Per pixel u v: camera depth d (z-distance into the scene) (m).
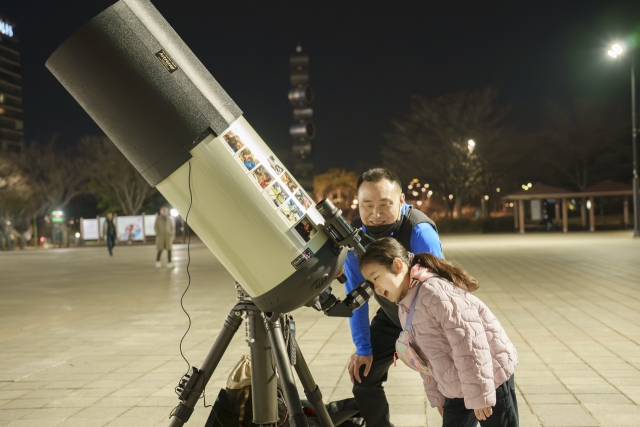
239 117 2.58
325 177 71.69
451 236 42.78
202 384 2.89
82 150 59.25
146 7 2.51
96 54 2.41
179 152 2.44
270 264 2.49
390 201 3.22
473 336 2.67
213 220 2.50
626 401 4.47
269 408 2.94
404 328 2.84
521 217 45.38
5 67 100.56
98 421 4.38
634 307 8.81
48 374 5.81
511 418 2.84
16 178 52.41
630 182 57.62
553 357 5.90
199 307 10.32
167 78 2.43
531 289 11.16
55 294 12.98
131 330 8.23
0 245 53.44
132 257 28.25
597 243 26.56
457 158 51.03
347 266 3.45
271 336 2.79
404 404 4.62
